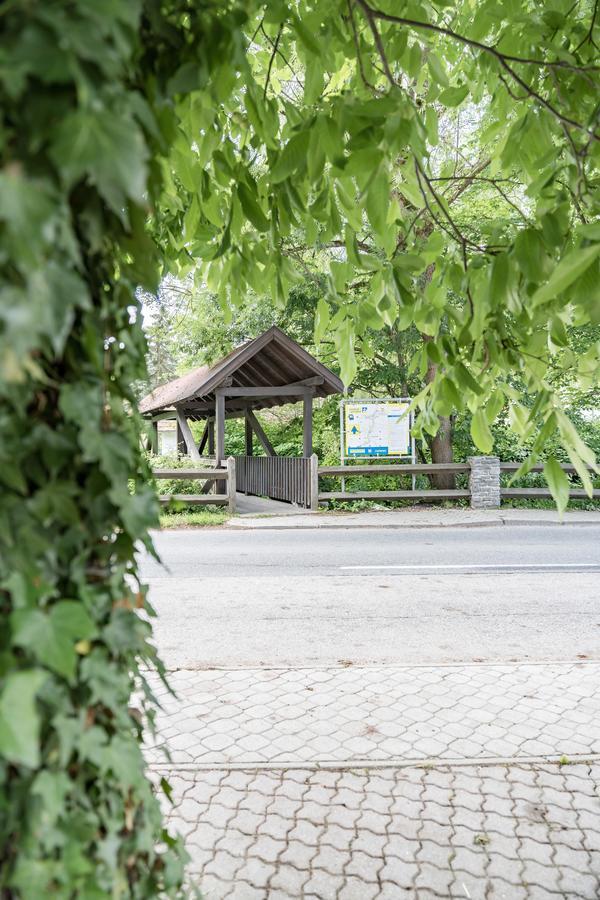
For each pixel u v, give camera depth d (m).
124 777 1.01
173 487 14.24
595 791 3.19
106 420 1.03
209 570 8.32
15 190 0.61
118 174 0.65
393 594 7.03
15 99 0.63
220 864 2.67
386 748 3.63
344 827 2.92
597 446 15.20
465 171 12.27
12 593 0.83
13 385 0.77
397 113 1.63
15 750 0.71
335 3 2.10
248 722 3.95
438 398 2.56
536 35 2.22
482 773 3.37
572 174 1.94
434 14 3.29
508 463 14.80
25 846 0.85
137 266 1.08
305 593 7.11
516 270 1.86
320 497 13.89
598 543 10.07
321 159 1.68
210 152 2.29
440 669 4.82
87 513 0.99
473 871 2.63
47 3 0.63
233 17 1.31
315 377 13.93
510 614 6.26
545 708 4.13
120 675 1.07
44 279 0.67
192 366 21.88
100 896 0.94
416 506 14.50
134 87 1.08
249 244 2.61
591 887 2.54
